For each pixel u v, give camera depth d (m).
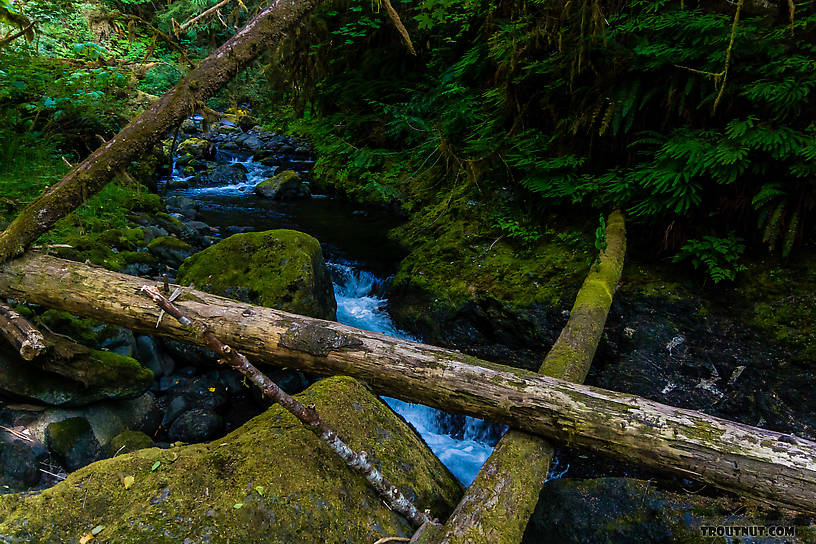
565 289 4.31
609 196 4.42
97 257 3.94
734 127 3.46
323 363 2.59
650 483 2.66
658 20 3.90
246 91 12.03
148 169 7.92
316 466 1.99
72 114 5.94
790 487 1.85
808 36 3.55
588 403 2.21
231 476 1.87
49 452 2.59
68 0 6.94
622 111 3.99
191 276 3.96
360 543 1.84
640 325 3.97
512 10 5.20
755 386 3.47
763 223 3.79
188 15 8.91
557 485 2.70
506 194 5.73
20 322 2.54
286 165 10.62
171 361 3.62
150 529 1.64
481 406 2.35
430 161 7.31
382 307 5.20
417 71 8.09
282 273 3.94
